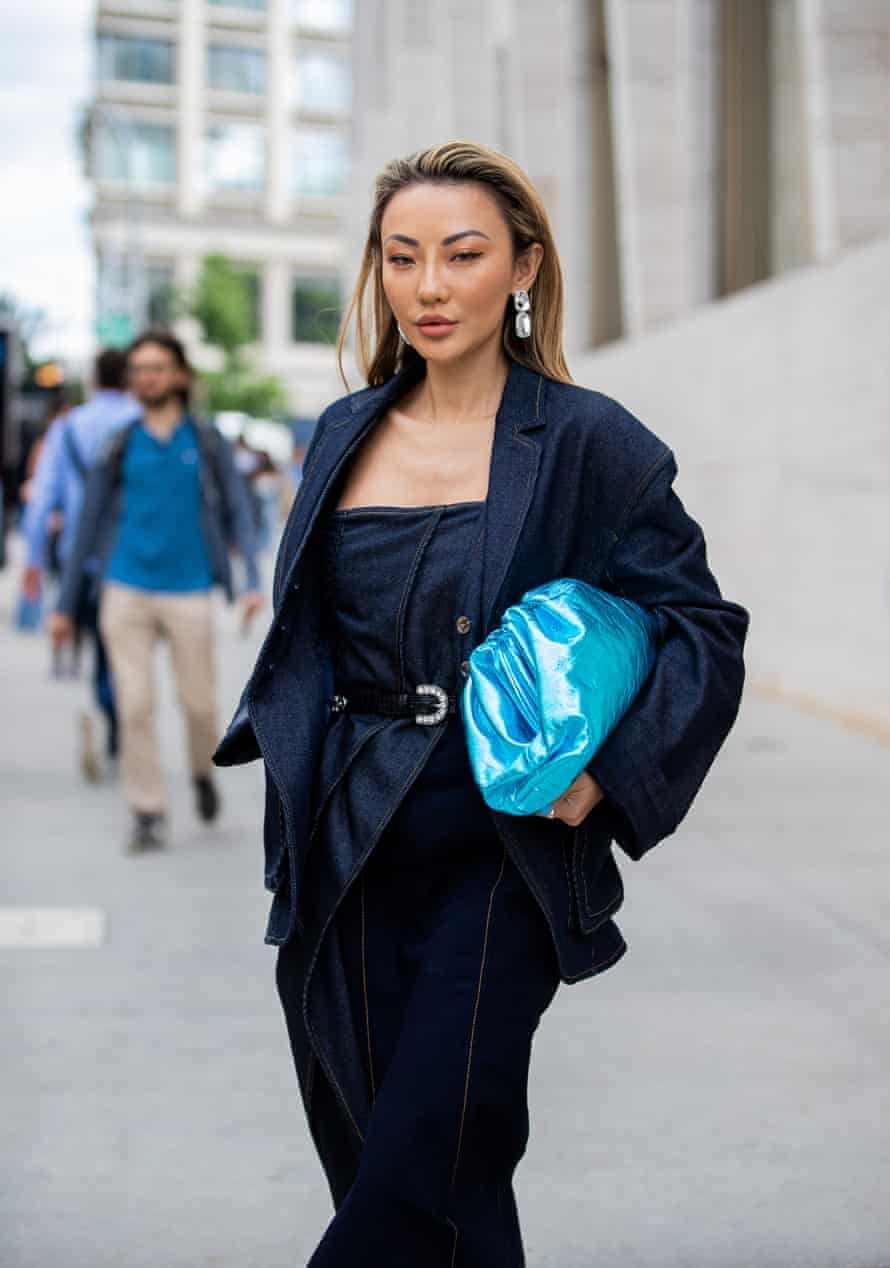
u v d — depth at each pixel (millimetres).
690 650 2402
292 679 2539
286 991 2535
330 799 2473
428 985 2365
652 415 15445
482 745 2281
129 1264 3312
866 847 7035
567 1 19156
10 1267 3289
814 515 10984
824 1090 4277
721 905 6090
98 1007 4949
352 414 2568
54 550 10297
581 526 2449
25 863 6836
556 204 20812
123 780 7102
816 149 10906
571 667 2262
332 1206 3600
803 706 11273
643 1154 3871
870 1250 3396
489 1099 2322
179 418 6961
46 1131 3994
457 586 2424
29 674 13344
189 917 5996
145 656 6996
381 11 37094
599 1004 4961
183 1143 3930
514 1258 2391
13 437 25672
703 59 14758
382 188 2525
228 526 7043
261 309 86062
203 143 86125
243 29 86062
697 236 14984
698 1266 3322
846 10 10727
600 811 2439
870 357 9875
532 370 2547
